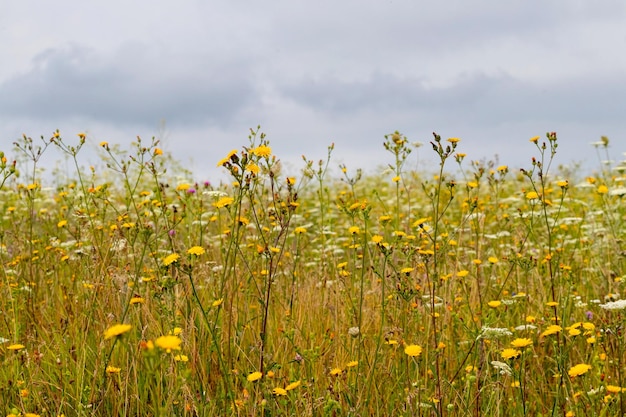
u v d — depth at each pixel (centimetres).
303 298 538
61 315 495
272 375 371
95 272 486
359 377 402
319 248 762
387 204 1034
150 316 419
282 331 454
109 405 395
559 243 768
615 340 456
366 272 605
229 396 375
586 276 652
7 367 416
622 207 877
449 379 426
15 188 870
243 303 510
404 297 401
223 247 582
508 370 358
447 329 466
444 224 796
